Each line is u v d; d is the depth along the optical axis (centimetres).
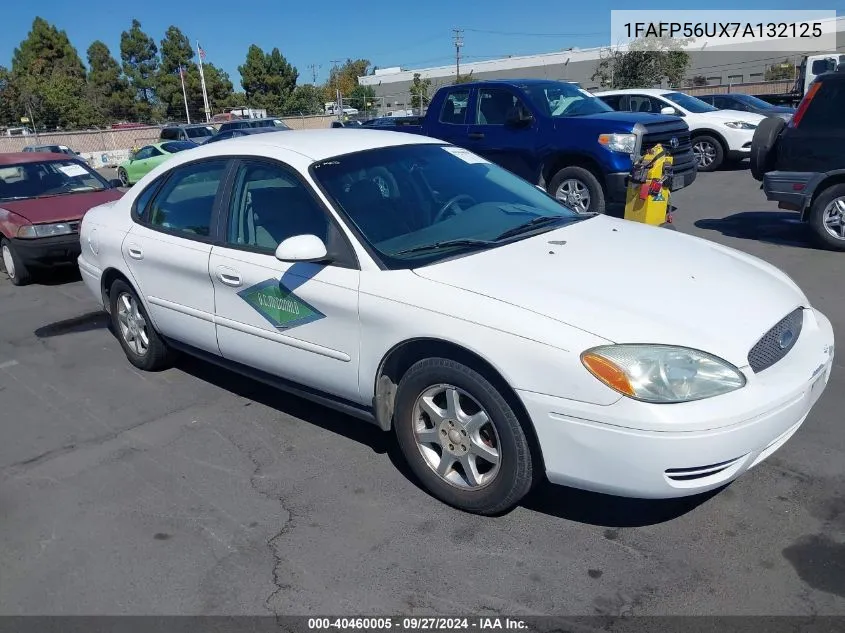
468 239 365
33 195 893
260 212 399
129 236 484
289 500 352
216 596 286
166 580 298
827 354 324
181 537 327
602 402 272
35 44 6994
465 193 412
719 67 4784
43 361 575
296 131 475
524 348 287
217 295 416
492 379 302
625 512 326
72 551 321
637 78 3094
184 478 378
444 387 322
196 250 426
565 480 293
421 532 320
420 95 5412
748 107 1661
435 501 344
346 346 350
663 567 288
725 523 313
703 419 265
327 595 283
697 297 310
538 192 454
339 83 9094
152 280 467
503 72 5831
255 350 403
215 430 431
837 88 728
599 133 894
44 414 470
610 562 293
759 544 298
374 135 447
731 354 280
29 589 297
